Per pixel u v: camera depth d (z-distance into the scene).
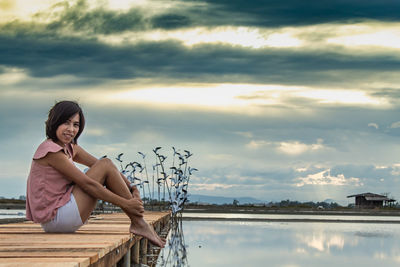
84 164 4.13
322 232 11.69
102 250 2.76
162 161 11.97
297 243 8.65
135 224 3.77
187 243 8.27
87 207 3.74
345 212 30.16
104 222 5.76
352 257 6.84
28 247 2.83
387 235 11.21
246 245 8.09
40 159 3.62
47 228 3.74
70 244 3.00
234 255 6.72
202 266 5.67
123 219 6.65
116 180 3.77
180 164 11.77
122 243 3.44
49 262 2.27
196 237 9.49
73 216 3.68
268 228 12.65
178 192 11.67
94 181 3.62
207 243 8.31
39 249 2.75
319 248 7.93
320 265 5.97
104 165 3.75
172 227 12.00
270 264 5.94
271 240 9.12
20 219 7.11
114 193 3.79
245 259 6.32
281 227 13.27
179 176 11.73
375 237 10.51
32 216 3.70
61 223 3.68
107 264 3.12
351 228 13.91
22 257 2.46
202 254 6.78
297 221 17.48
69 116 3.70
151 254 6.66
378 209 36.09
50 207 3.64
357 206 41.53
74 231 3.84
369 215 28.09
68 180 3.72
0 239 3.24
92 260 2.52
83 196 3.71
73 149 3.99
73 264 2.19
